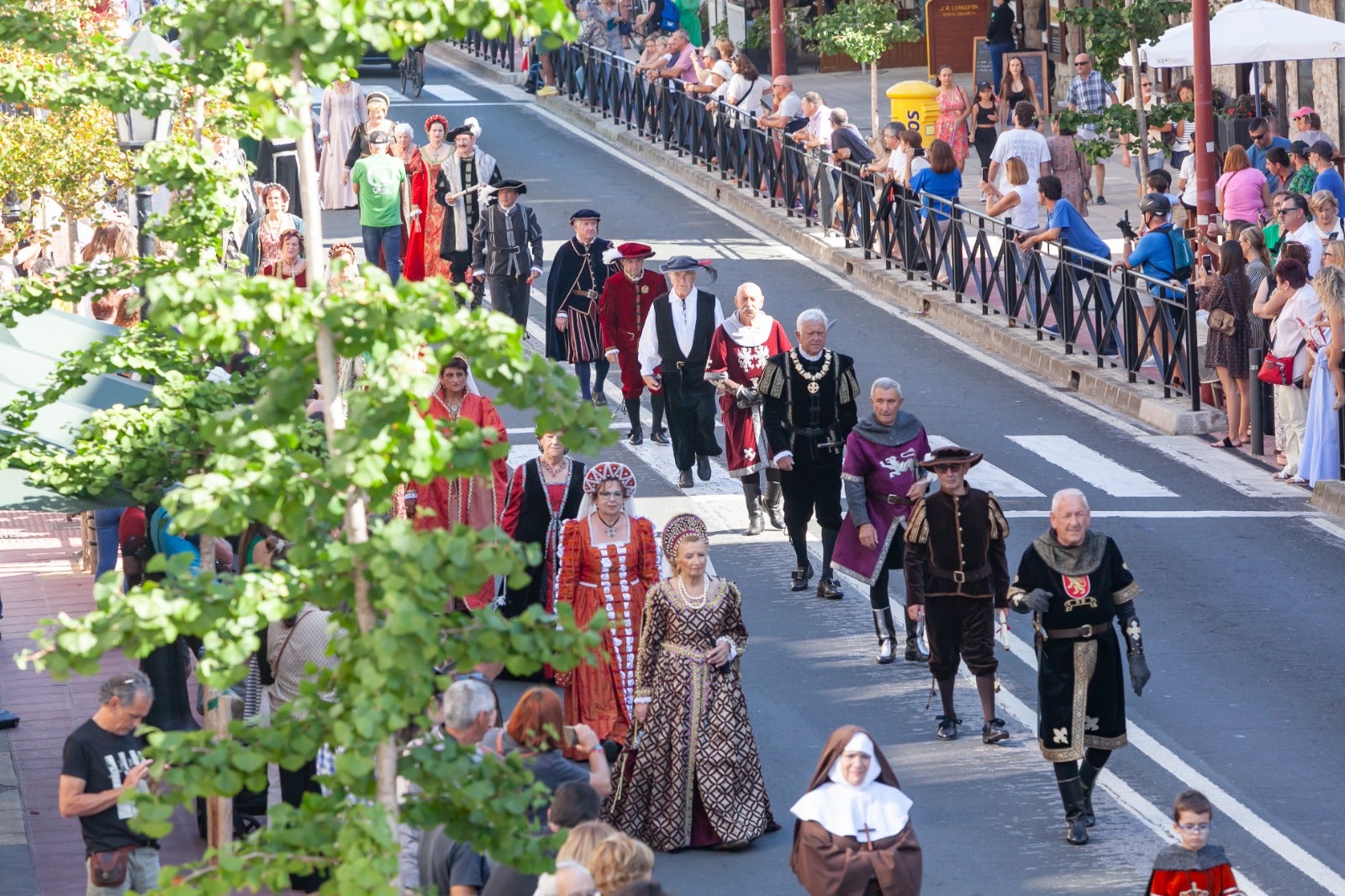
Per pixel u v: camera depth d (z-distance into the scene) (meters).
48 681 41.09
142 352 28.61
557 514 39.12
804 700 38.47
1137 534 48.53
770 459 43.66
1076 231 64.38
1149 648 40.75
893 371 64.44
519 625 15.12
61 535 53.38
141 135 37.53
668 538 32.09
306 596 15.12
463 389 40.41
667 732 31.81
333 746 15.56
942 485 35.44
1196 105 65.19
